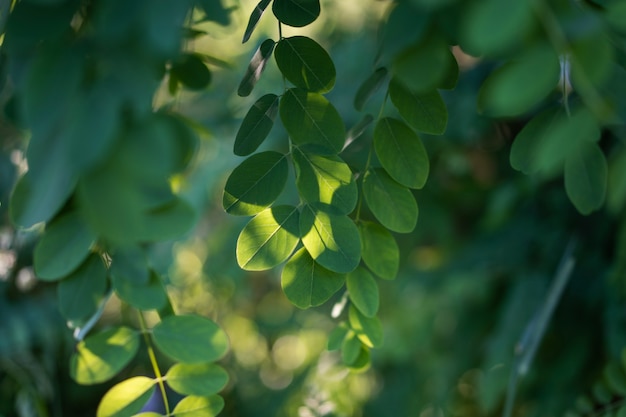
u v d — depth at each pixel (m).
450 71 0.61
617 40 0.54
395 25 0.52
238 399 1.90
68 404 1.38
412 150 0.63
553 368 1.15
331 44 1.53
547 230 1.22
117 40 0.50
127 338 0.64
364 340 0.67
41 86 0.50
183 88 0.70
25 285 1.02
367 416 1.58
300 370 1.97
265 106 0.62
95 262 0.61
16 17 0.52
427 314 1.61
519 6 0.48
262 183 0.61
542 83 0.50
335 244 0.60
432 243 1.64
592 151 0.60
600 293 1.11
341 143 0.61
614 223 1.11
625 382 0.76
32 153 0.50
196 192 1.49
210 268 1.71
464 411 1.48
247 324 2.10
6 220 0.95
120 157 0.49
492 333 1.37
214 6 0.64
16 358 1.01
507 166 1.42
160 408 0.92
